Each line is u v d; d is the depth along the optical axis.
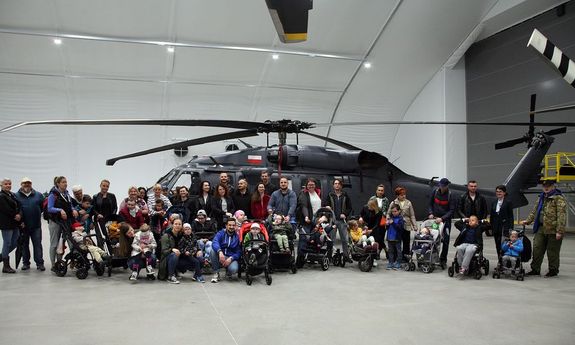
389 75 22.12
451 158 21.98
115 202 8.28
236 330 4.50
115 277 7.54
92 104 20.61
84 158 21.56
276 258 7.77
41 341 4.14
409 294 6.23
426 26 19.69
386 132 25.16
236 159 11.45
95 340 4.18
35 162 20.83
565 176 14.75
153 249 7.35
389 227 8.55
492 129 20.89
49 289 6.52
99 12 17.20
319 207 8.94
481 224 7.71
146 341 4.15
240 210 8.07
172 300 5.82
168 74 20.28
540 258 7.84
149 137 22.34
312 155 11.35
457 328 4.59
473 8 19.12
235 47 19.34
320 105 23.06
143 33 18.28
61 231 7.70
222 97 21.78
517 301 5.81
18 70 18.83
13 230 7.94
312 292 6.36
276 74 21.14
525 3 17.83
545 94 18.48
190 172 11.23
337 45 20.09
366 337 4.28
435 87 22.48
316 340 4.19
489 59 21.14
